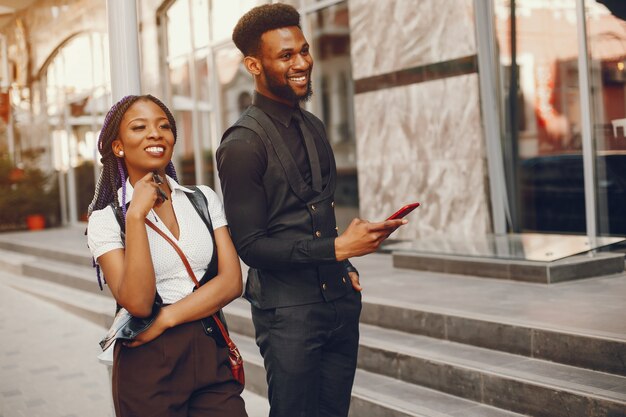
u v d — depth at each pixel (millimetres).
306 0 8469
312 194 2318
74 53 14969
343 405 2506
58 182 16156
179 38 11391
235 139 2232
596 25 5961
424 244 6301
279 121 2311
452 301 4543
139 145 2068
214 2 10516
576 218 6293
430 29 6918
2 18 17219
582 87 6078
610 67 5902
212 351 2086
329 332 2367
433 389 3787
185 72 11359
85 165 14961
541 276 4953
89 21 14062
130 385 2006
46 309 8242
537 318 3898
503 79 6738
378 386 3908
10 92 17609
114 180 2115
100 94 14070
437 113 6953
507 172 6797
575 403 3102
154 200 1977
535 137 6551
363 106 7746
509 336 3832
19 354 6145
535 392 3266
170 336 2025
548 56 6352
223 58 10547
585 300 4344
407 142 7293
